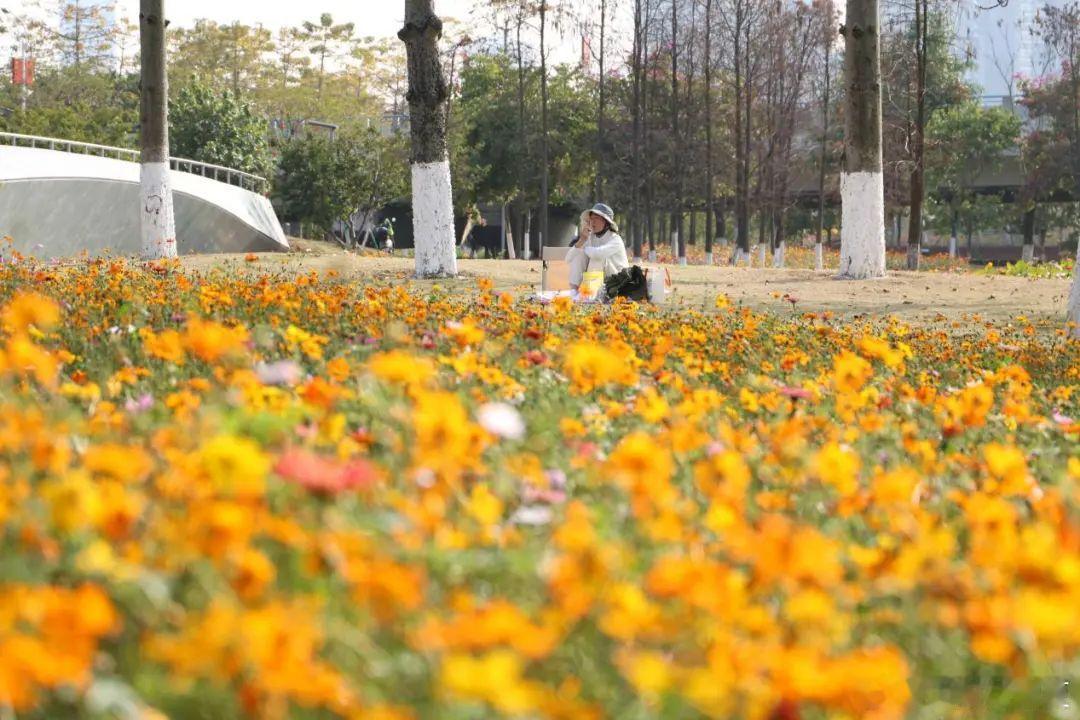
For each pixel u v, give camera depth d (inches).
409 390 137.1
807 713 75.7
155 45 912.3
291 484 89.5
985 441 180.4
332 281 597.0
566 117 2439.7
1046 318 643.5
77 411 134.0
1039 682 86.0
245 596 75.5
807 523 116.7
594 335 316.8
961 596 89.5
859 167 845.2
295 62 3816.4
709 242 1978.3
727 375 269.9
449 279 749.9
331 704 66.7
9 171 1037.8
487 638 70.2
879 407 184.9
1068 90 2716.5
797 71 2174.0
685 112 2247.8
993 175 2977.4
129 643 75.0
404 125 2438.5
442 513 94.6
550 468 128.3
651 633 78.1
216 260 852.6
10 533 84.3
